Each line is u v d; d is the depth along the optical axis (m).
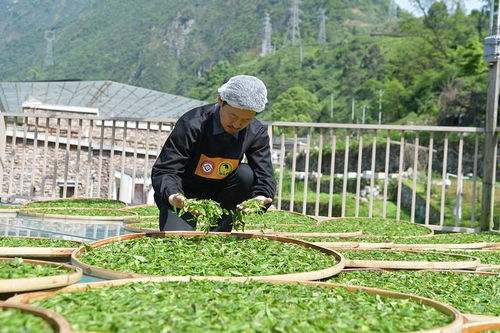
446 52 58.69
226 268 2.77
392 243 4.34
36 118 7.78
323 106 97.19
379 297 2.26
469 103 32.62
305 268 2.84
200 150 3.91
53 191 7.76
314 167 32.72
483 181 6.55
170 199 3.63
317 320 1.83
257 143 4.04
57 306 1.89
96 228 5.17
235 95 3.49
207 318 1.80
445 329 1.80
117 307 1.89
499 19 6.52
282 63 127.38
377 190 29.34
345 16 179.38
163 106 40.72
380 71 97.00
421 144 30.38
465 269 3.56
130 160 15.95
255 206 3.76
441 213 6.72
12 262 2.58
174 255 3.06
